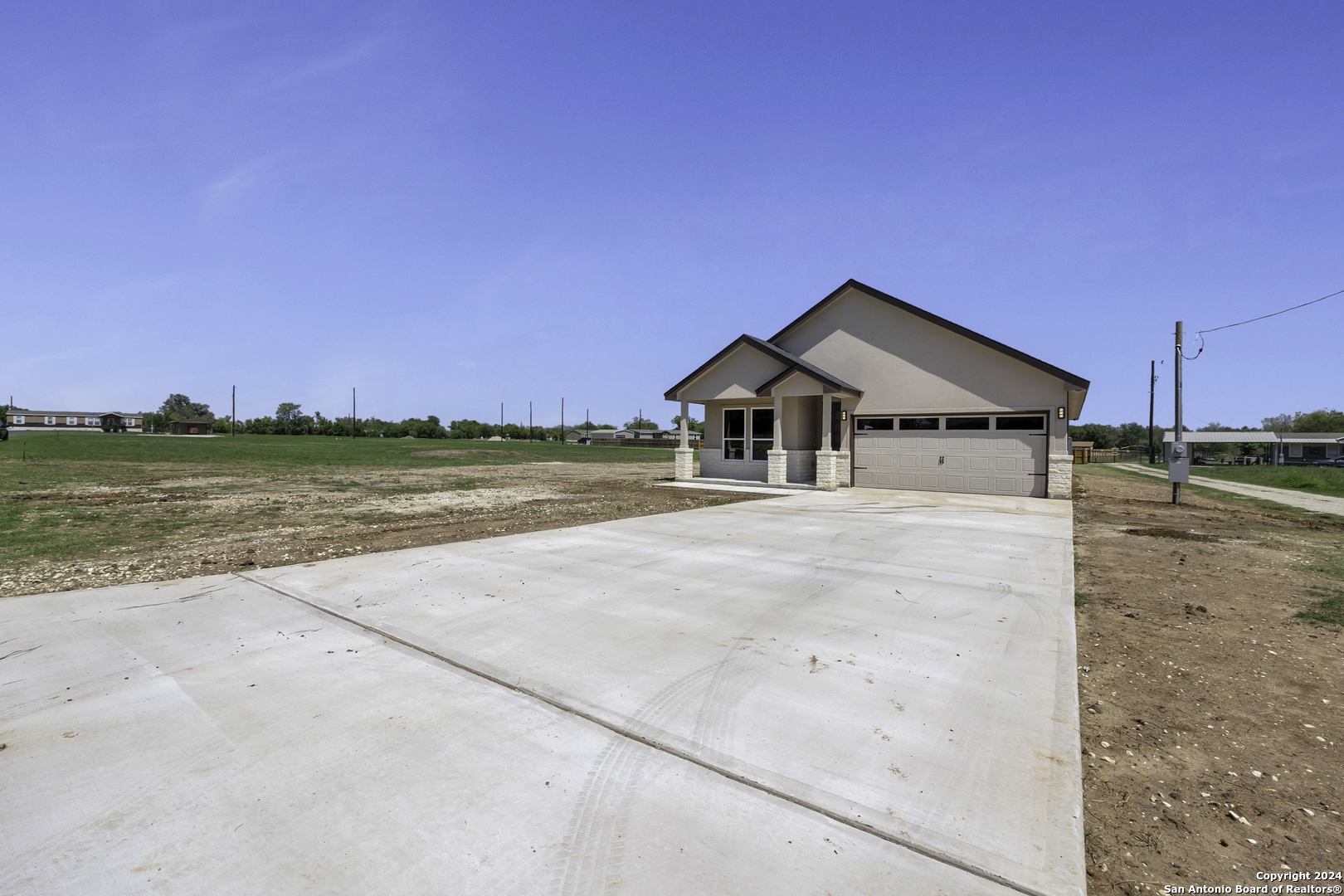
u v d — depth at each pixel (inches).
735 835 99.3
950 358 662.5
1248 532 426.9
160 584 249.6
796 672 164.4
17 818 101.7
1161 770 122.7
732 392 735.7
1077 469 1529.3
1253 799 113.3
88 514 451.2
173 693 149.3
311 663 167.9
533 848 95.7
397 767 117.3
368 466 1072.8
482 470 1052.5
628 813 104.5
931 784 113.6
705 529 394.0
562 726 134.1
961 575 274.8
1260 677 168.6
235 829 99.6
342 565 285.0
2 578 259.6
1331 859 97.3
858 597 238.1
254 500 555.5
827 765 119.5
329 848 95.3
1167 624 213.2
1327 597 247.8
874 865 92.6
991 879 90.0
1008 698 150.6
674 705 144.3
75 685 153.2
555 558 303.7
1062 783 114.6
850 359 715.4
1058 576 274.5
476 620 205.2
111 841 96.6
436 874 89.9
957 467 663.8
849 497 604.7
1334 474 1061.1
